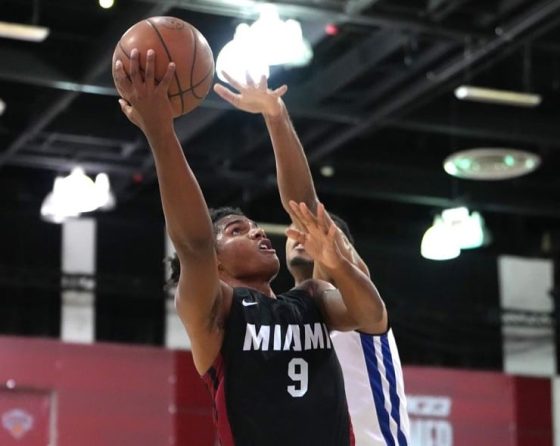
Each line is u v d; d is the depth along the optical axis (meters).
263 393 6.18
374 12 17.67
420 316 26.72
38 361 22.70
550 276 28.02
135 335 25.02
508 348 27.31
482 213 28.91
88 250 24.97
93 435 22.70
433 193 25.52
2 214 24.56
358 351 8.90
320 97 20.81
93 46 19.41
